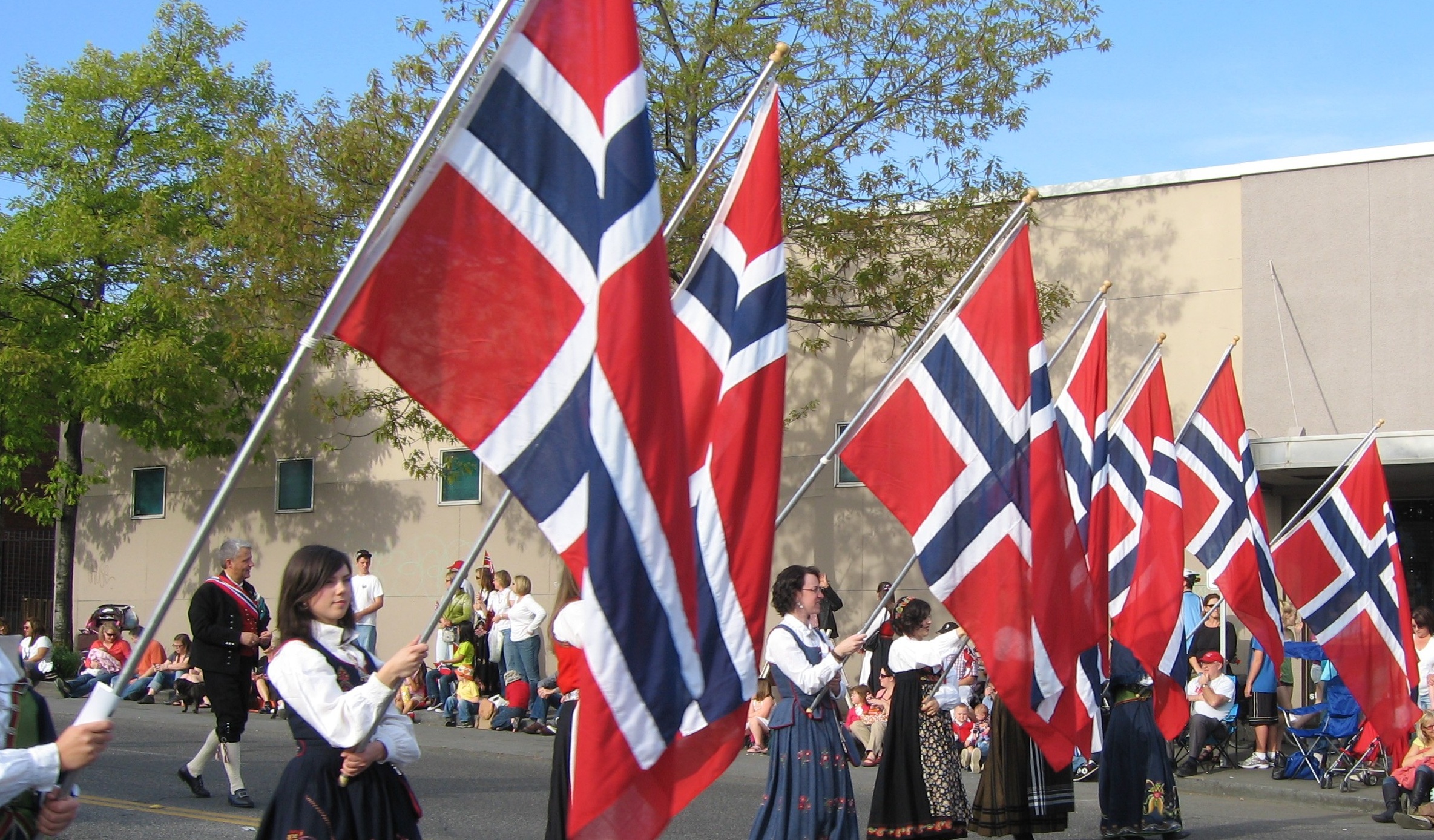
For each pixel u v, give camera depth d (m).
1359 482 11.62
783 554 18.38
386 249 4.26
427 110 16.14
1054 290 16.55
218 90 22.45
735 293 6.50
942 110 16.50
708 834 8.83
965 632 7.18
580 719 4.28
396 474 21.05
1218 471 11.62
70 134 21.53
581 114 4.54
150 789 9.80
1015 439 7.37
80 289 21.92
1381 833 9.82
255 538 22.23
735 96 16.72
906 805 7.71
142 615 23.36
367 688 4.45
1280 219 16.30
